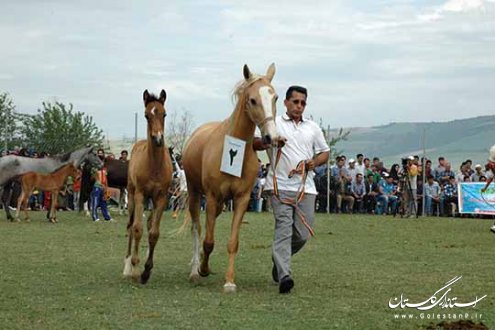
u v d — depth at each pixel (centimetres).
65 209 2806
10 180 2231
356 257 1344
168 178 1046
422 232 1933
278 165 966
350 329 757
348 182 2855
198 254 1083
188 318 801
